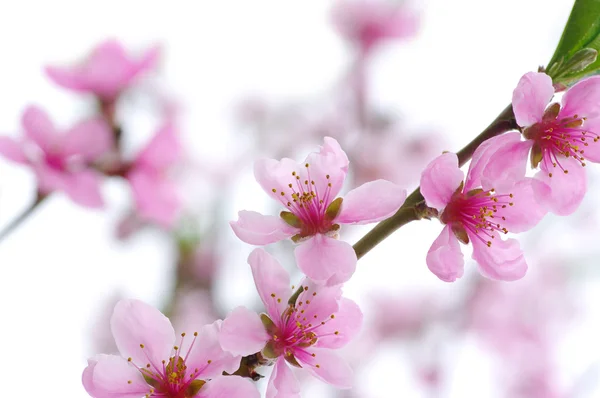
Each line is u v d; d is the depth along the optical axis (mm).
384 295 811
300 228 470
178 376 462
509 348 819
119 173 608
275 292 465
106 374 461
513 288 832
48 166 585
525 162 473
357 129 785
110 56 605
